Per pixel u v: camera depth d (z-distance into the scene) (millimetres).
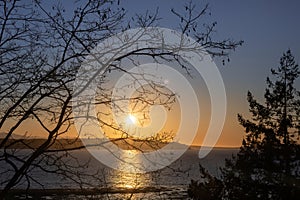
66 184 6570
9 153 6316
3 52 6637
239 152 23172
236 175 22281
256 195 21500
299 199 20297
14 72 6695
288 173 21781
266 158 22281
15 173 6262
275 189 21359
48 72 6766
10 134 6410
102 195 6758
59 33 6766
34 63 6750
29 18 6758
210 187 21656
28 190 6344
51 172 6406
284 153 22312
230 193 21969
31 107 6543
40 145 6406
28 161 6297
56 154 6496
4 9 6637
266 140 22906
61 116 6633
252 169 22312
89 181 6703
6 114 6469
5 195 6172
